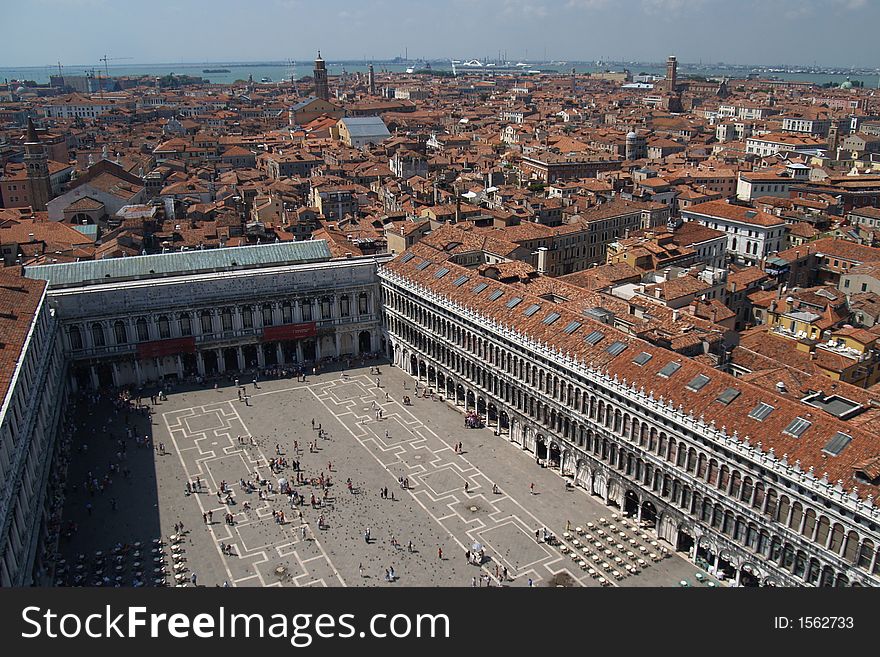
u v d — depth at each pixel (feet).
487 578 295.28
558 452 372.79
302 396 463.83
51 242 612.29
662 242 595.88
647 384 312.50
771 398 280.31
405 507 344.08
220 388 476.95
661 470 306.14
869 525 229.66
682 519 301.02
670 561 302.86
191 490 358.84
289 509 343.46
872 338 390.21
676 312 386.93
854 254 585.22
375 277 517.14
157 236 647.15
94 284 477.36
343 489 359.25
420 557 308.81
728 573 288.71
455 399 452.35
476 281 442.50
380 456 389.19
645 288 458.09
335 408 446.60
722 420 281.95
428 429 418.92
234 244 638.12
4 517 246.88
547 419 371.56
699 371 306.35
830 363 366.43
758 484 265.75
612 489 337.93
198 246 633.20
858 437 251.39
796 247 616.39
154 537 323.37
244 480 366.84
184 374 494.59
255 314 495.82
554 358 351.25
